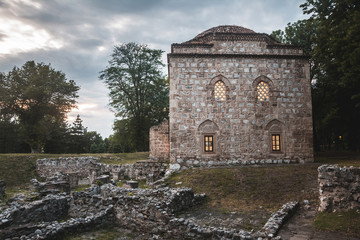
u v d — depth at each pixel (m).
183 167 22.73
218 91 23.75
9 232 9.52
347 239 9.08
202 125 23.33
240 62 23.97
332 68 25.78
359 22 18.81
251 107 23.69
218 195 16.00
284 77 24.17
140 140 42.56
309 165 21.30
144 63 42.56
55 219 12.69
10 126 50.16
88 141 62.88
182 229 9.75
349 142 37.28
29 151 51.12
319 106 34.69
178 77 23.47
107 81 42.31
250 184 17.17
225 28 27.34
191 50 24.22
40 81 43.81
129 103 43.50
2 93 41.91
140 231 10.91
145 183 25.16
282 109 23.91
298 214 12.09
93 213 12.64
